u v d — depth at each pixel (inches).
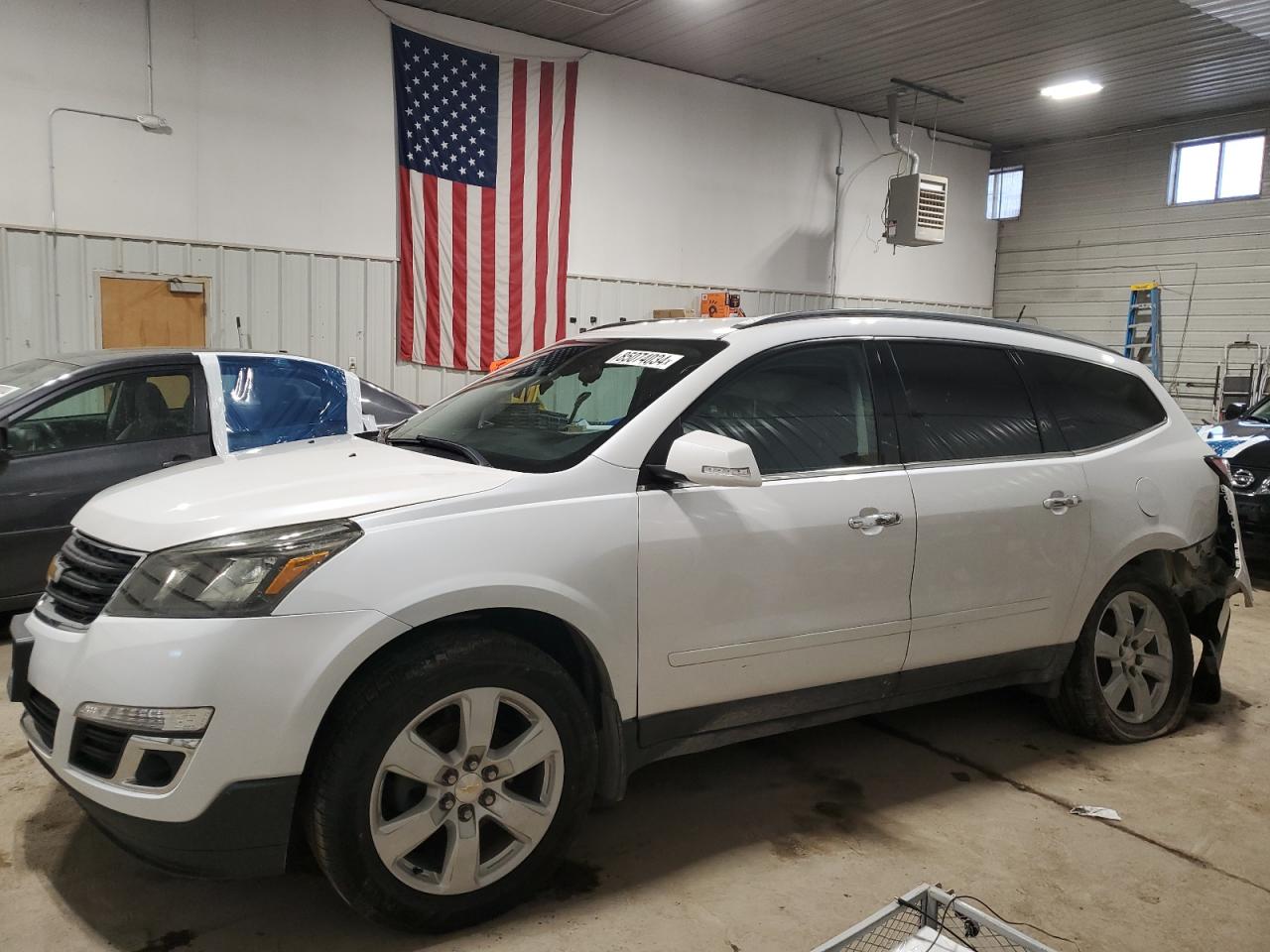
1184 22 413.7
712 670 104.3
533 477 96.4
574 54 438.9
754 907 97.0
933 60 466.3
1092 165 615.2
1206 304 566.6
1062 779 132.0
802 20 408.5
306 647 80.3
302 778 85.2
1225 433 285.9
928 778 131.3
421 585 85.2
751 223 518.9
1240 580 153.9
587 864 105.0
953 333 132.9
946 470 122.7
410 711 84.7
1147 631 148.1
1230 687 175.9
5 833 108.2
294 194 372.5
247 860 81.0
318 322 382.6
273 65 362.9
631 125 463.2
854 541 112.6
